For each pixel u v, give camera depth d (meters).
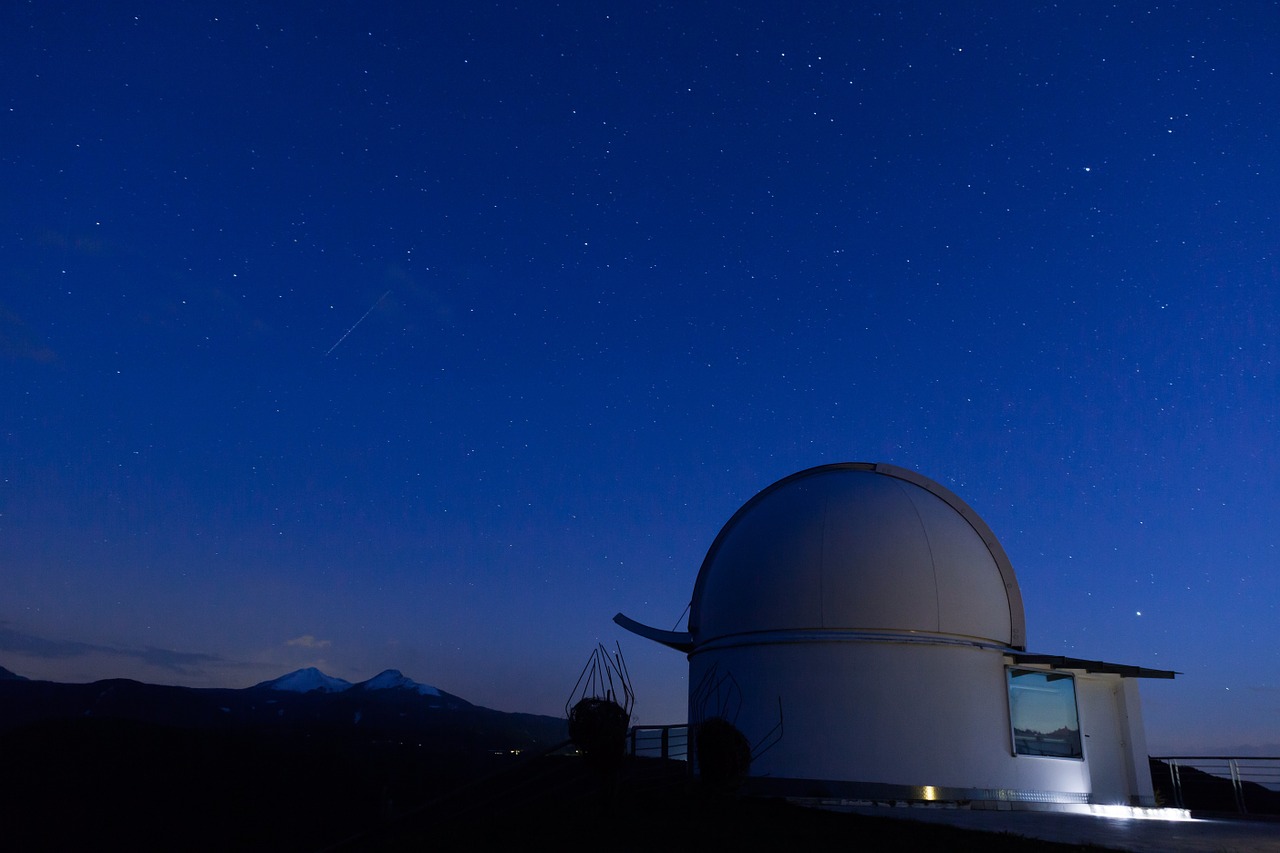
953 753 14.06
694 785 12.02
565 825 10.03
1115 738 16.41
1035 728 14.93
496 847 9.34
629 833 9.45
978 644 14.87
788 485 17.66
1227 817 15.54
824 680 14.44
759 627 15.05
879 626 14.48
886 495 15.92
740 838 9.23
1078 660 15.12
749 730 14.69
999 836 9.77
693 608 17.89
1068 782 14.77
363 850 10.71
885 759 13.93
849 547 14.99
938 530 15.47
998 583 15.73
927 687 14.30
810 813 11.12
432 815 13.91
